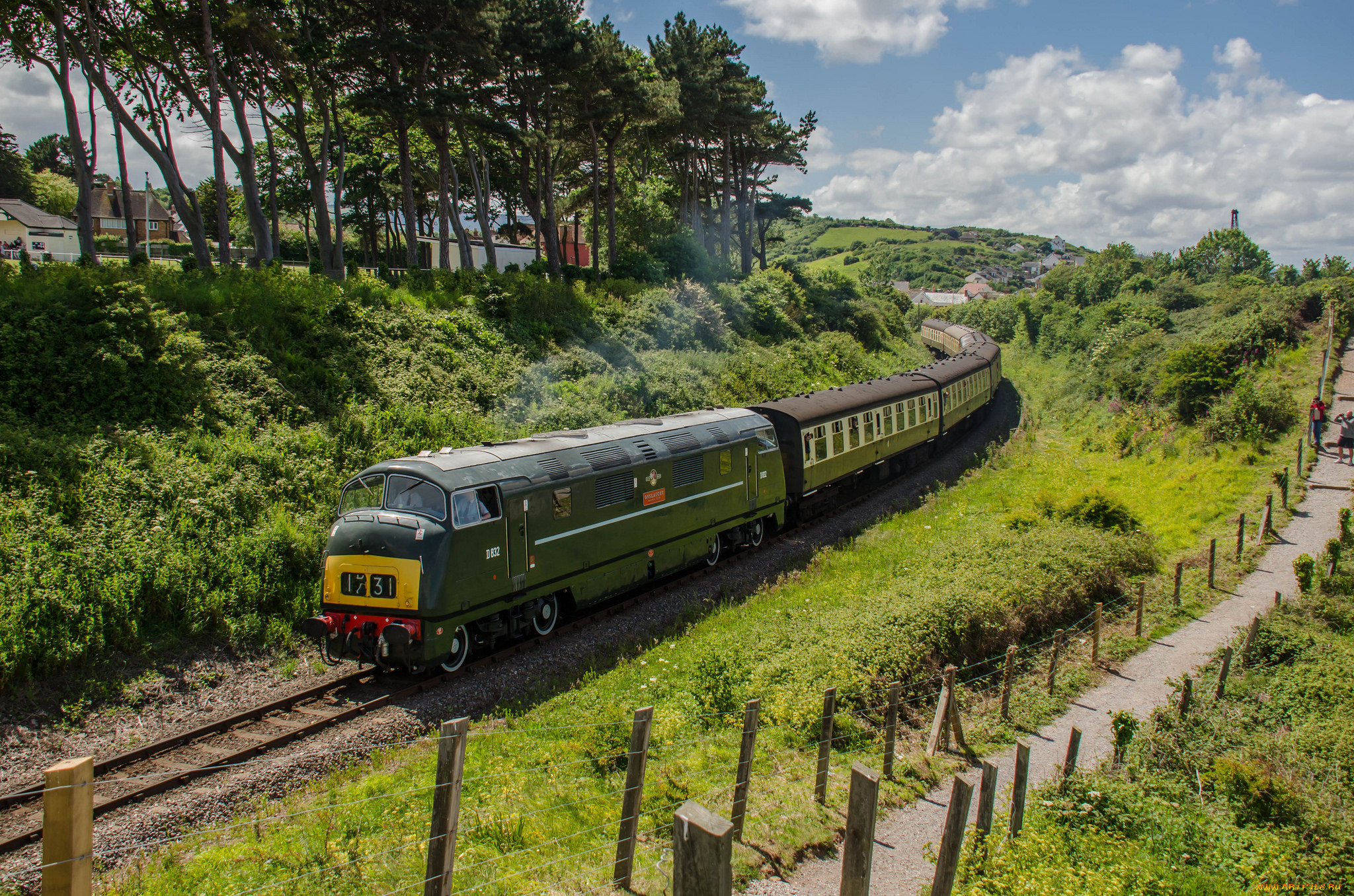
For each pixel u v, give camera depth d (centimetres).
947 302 15250
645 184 5053
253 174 2748
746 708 743
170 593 1184
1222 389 2944
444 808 503
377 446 1731
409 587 1095
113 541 1204
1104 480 2658
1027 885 630
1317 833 786
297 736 969
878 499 2408
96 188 6769
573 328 2869
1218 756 950
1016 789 769
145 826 769
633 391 2581
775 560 1792
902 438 2695
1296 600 1527
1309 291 4066
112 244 5016
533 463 1306
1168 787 884
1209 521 2119
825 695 848
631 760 644
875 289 8312
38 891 679
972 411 3522
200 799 818
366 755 944
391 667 1168
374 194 4941
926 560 1673
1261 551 1894
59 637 1055
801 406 2164
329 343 2033
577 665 1220
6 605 1042
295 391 1814
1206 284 5903
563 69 3153
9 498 1199
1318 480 2316
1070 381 4528
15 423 1378
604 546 1420
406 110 2700
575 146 4322
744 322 3981
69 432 1413
